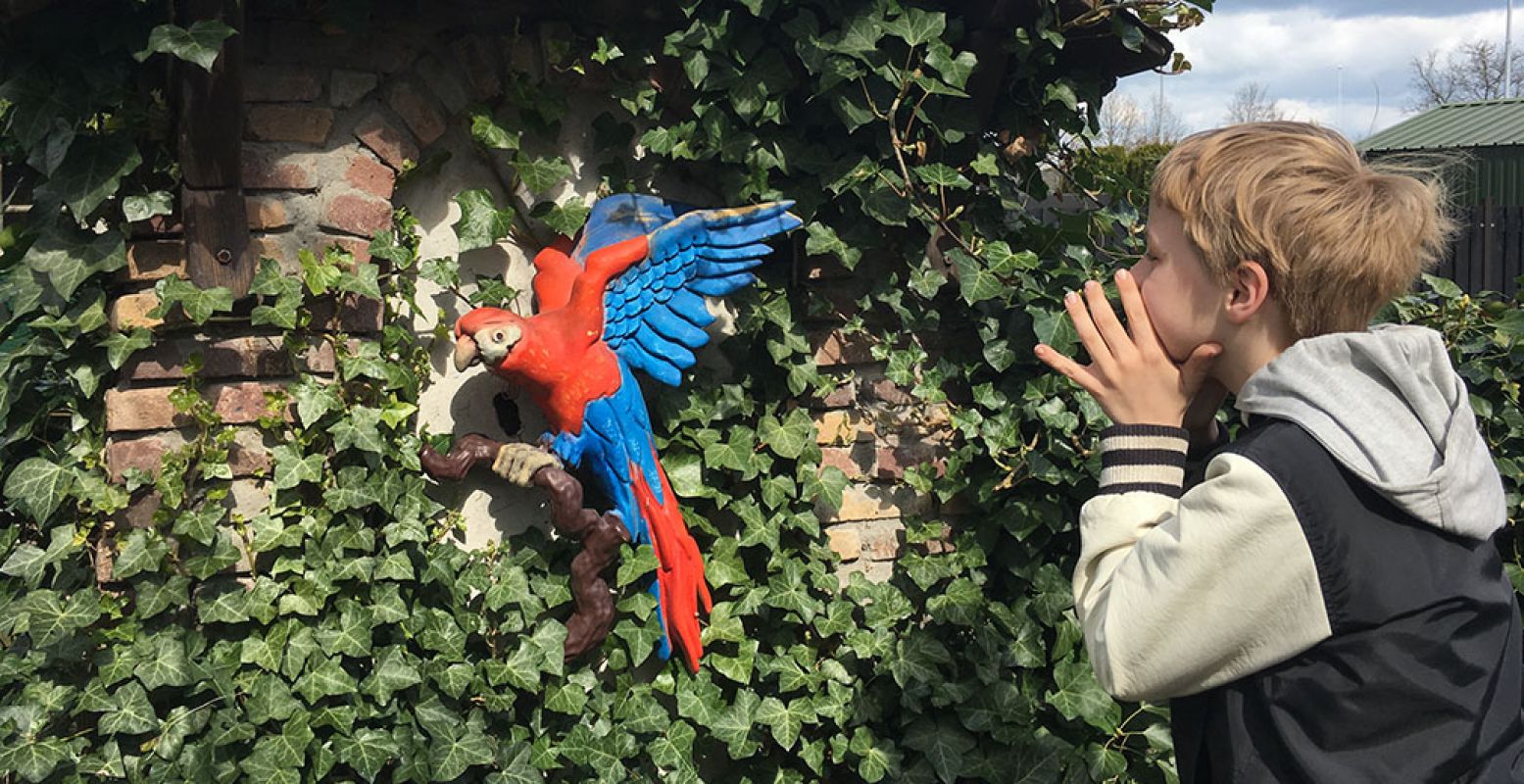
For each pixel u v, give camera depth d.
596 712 2.78
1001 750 2.97
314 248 2.53
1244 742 1.34
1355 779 1.27
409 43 2.61
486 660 2.67
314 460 2.50
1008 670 3.01
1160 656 1.32
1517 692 1.34
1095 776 2.95
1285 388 1.34
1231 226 1.37
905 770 2.96
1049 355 1.54
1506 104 13.39
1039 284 2.99
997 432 3.00
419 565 2.61
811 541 2.96
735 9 2.76
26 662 2.37
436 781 2.56
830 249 2.86
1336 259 1.33
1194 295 1.43
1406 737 1.27
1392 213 1.34
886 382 3.07
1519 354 3.38
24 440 2.51
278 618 2.50
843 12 2.77
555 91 2.72
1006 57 2.95
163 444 2.44
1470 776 1.28
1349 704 1.27
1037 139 3.25
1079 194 3.34
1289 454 1.29
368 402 2.58
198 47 2.12
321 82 2.53
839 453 3.04
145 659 2.38
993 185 3.07
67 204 2.31
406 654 2.58
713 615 2.87
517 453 2.63
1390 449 1.29
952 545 3.12
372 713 2.52
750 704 2.86
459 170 2.74
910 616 3.06
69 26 2.30
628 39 2.75
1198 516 1.31
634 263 2.66
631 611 2.77
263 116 2.47
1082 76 3.12
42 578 2.49
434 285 2.71
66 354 2.43
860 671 2.97
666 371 2.72
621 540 2.68
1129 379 1.48
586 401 2.61
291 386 2.49
